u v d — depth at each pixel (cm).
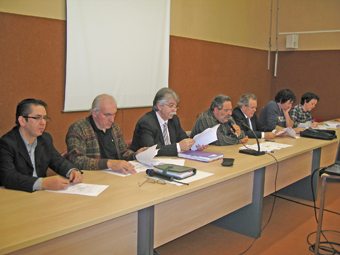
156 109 243
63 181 149
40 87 324
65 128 350
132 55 406
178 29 468
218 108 268
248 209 234
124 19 390
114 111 206
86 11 351
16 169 162
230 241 229
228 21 548
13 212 122
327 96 596
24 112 160
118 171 184
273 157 229
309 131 327
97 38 366
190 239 233
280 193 338
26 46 310
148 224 141
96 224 126
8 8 294
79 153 195
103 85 379
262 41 624
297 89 627
